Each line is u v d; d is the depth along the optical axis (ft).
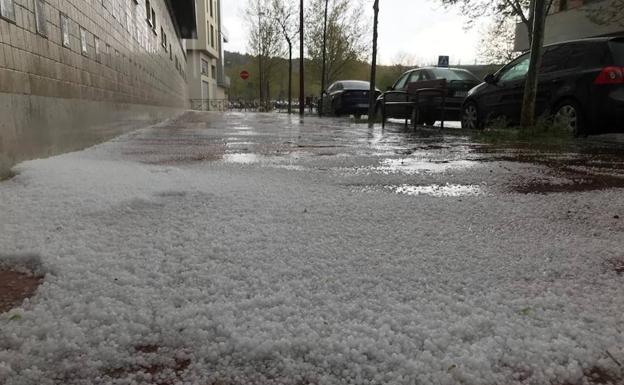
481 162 15.06
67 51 14.92
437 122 49.96
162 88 47.32
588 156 17.06
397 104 34.60
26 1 11.63
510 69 29.19
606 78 21.79
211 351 3.32
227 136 25.59
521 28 67.77
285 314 3.82
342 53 116.06
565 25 59.21
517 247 5.90
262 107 126.00
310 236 6.10
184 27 89.86
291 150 18.15
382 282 4.60
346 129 34.14
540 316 3.92
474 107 32.30
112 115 21.89
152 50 38.91
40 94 12.48
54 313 3.78
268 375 3.09
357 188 9.96
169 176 10.46
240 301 4.04
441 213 7.69
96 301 3.98
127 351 3.32
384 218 7.23
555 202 8.79
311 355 3.24
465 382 3.01
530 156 16.97
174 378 3.07
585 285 4.69
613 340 3.54
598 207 8.41
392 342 3.41
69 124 15.07
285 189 9.39
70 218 6.57
